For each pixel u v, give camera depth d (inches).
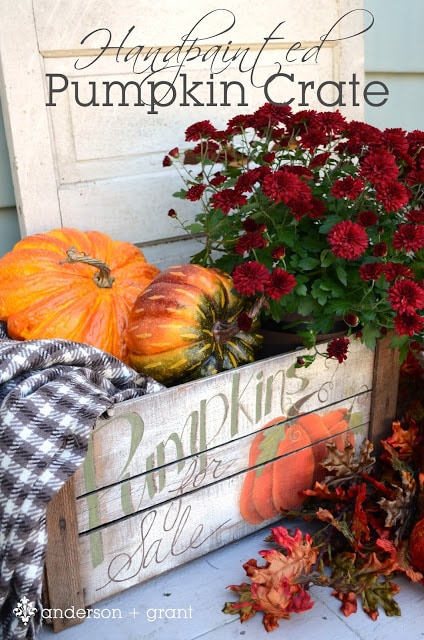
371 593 55.1
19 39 62.4
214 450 56.2
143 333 54.7
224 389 54.9
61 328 57.0
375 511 61.9
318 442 63.7
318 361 60.7
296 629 52.2
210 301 56.1
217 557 60.1
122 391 51.9
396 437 65.7
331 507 64.1
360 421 66.9
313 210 57.4
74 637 50.9
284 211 60.9
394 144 57.9
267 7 77.3
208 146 64.7
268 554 52.5
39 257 59.5
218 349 57.5
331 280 58.7
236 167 66.2
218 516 58.7
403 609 54.6
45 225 68.5
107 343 58.9
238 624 52.6
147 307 55.2
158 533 54.9
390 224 60.4
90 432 48.2
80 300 58.7
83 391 48.4
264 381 57.4
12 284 58.4
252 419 57.9
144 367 55.9
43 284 58.2
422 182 57.8
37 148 65.9
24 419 45.5
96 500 50.2
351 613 53.8
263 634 51.6
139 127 72.8
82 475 48.8
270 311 57.9
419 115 105.3
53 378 49.6
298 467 63.0
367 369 65.3
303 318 61.0
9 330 58.2
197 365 55.3
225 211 57.9
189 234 79.8
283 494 62.8
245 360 59.5
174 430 52.9
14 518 45.0
